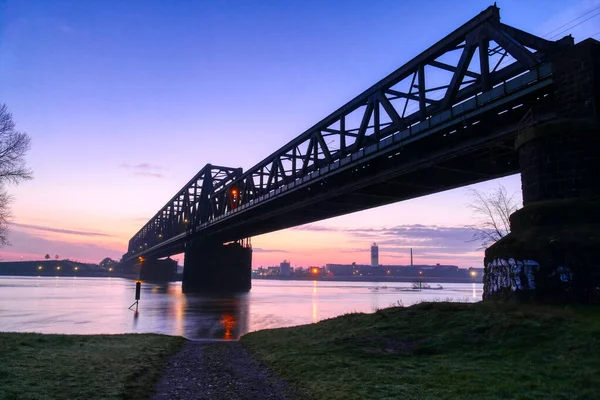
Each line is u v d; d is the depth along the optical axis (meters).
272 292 114.88
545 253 16.84
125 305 57.19
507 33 26.19
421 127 33.22
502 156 35.94
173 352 17.69
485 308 16.55
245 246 115.69
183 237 116.56
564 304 15.96
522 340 12.63
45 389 9.86
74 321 36.91
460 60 29.84
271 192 62.88
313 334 20.27
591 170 18.12
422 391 9.59
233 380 12.34
